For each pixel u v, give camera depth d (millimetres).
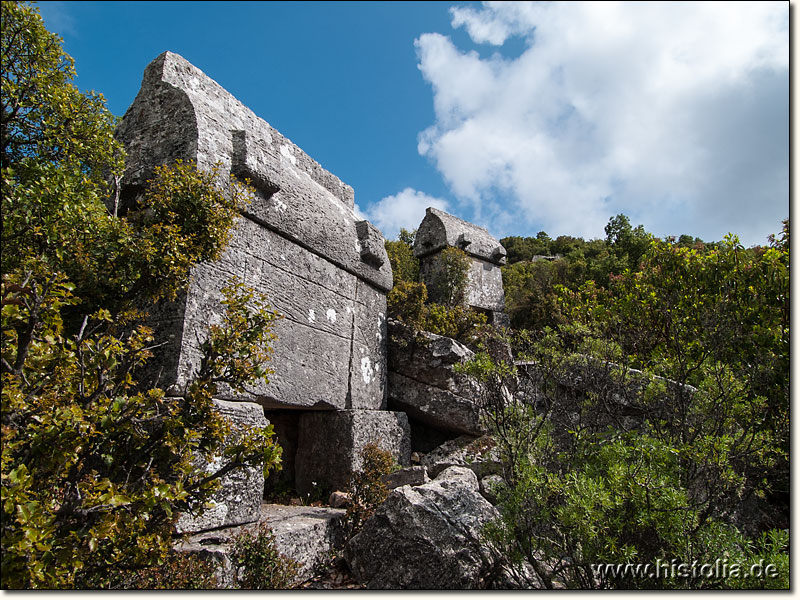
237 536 4578
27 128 3676
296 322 6594
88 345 3160
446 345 8195
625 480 3773
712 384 4887
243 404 5512
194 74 6527
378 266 8484
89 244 3980
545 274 14391
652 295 7777
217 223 4594
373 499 5711
